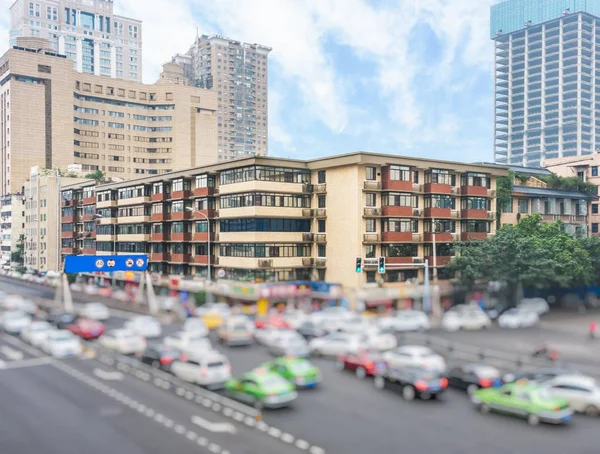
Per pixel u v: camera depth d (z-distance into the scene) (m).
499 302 60.62
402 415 26.59
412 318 50.19
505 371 34.28
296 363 31.75
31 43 143.38
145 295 73.75
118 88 151.62
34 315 58.22
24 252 124.19
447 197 66.25
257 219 61.59
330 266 63.19
